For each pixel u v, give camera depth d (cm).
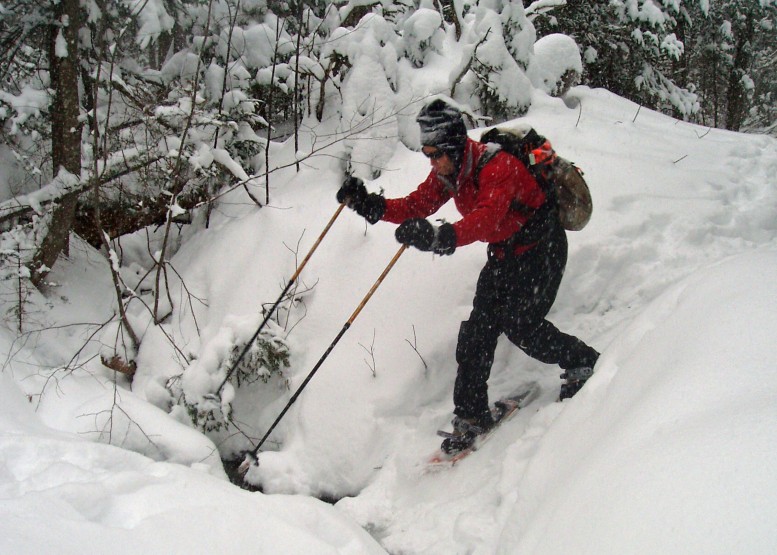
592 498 171
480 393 318
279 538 212
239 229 469
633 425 183
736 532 117
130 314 434
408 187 455
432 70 553
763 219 414
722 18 1466
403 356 368
